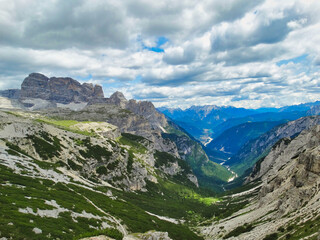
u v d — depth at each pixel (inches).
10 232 1780.3
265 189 7012.8
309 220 3083.2
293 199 4397.1
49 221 2303.2
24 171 4128.9
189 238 5231.3
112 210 4252.0
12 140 5989.2
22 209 2336.4
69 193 3934.5
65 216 2677.2
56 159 6594.5
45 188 3543.3
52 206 2780.5
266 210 5305.1
